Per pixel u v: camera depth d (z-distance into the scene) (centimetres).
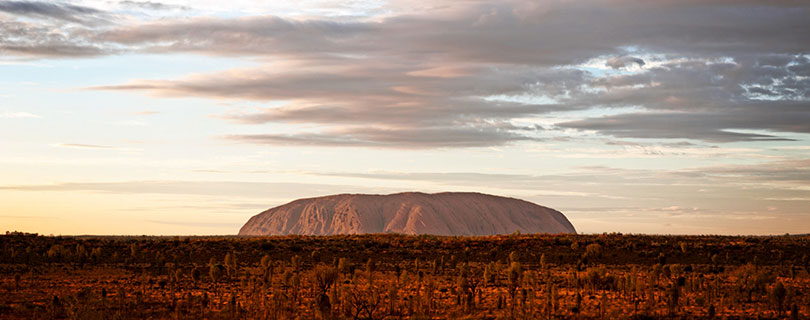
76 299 6088
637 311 5978
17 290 7200
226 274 9131
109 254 11419
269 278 8125
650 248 12519
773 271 9925
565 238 13675
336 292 6500
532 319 5578
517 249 12581
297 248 12362
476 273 9638
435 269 9794
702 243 13275
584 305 6356
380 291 6962
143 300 6550
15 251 10812
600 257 11781
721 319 5644
